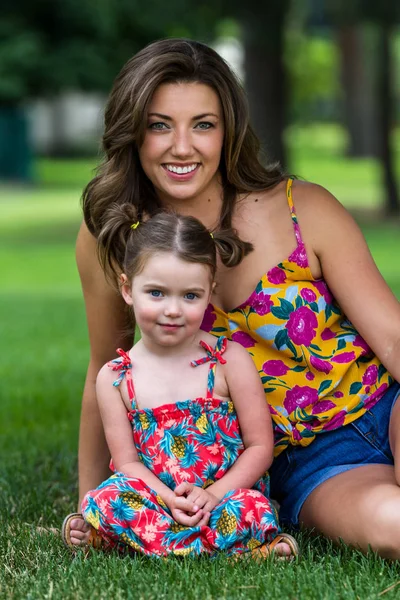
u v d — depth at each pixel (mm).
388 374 4051
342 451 3992
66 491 4992
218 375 3887
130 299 3947
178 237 3770
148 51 3902
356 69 47406
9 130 36344
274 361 4016
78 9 28312
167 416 3832
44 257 18594
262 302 3977
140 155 3992
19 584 3492
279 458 4094
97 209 4098
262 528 3670
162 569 3525
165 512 3730
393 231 20812
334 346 4031
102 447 4414
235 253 3928
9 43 29281
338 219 4035
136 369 3912
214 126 3918
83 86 29781
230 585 3355
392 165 23844
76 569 3584
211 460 3809
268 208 4066
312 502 3887
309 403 3967
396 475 3682
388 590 3275
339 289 3996
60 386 7945
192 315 3789
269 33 18000
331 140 63219
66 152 50750
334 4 20391
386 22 19828
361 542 3637
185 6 17812
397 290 12578
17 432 6387
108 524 3688
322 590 3289
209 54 3904
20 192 33094
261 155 4273
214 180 4078
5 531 4211
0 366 8898
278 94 20516
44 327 11227
